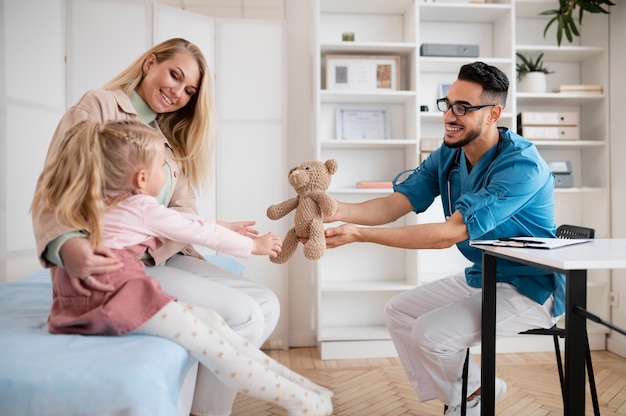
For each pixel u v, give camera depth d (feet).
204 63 5.97
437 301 6.65
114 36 9.05
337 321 11.11
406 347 6.71
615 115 10.55
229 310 5.01
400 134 11.11
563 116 10.62
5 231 7.46
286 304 10.66
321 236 5.44
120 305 3.84
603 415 7.13
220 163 10.46
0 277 7.39
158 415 3.07
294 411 4.27
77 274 3.87
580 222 11.53
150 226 4.32
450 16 10.86
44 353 3.40
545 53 10.96
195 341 3.92
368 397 7.86
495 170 5.86
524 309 5.79
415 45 10.19
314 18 10.50
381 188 10.33
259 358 4.44
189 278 5.17
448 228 5.65
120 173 4.17
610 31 10.65
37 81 8.10
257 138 10.57
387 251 11.18
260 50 10.56
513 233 6.04
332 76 10.51
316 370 9.31
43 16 8.21
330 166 5.81
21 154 7.77
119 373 3.13
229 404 5.18
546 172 5.95
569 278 4.07
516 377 8.80
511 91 10.41
